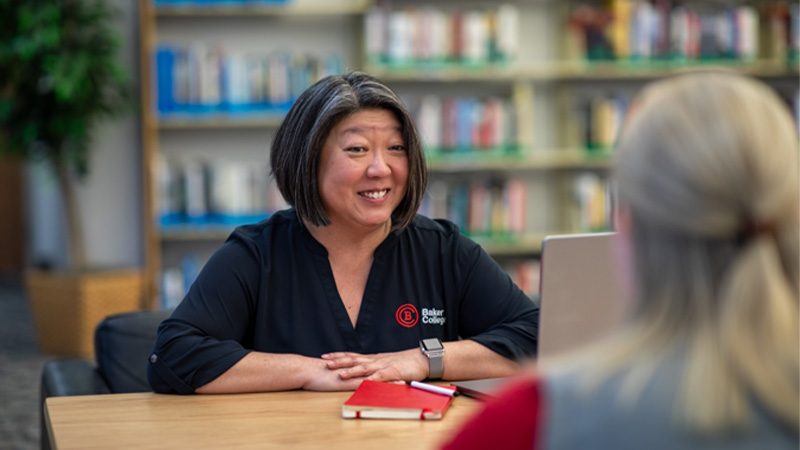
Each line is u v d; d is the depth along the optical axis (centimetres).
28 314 588
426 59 450
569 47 471
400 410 129
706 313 62
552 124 493
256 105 439
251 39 469
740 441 59
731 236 63
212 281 164
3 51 411
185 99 438
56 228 666
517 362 161
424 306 174
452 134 454
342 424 127
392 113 166
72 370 193
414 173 168
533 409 66
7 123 432
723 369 60
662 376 62
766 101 66
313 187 164
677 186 64
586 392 63
